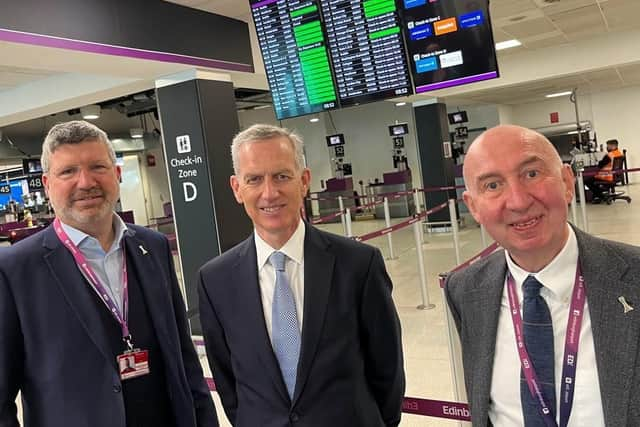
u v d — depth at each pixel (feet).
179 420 5.59
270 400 5.01
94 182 5.26
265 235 5.31
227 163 17.39
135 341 5.47
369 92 13.83
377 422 5.30
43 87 22.25
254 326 5.17
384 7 13.23
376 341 5.42
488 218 3.99
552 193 3.85
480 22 12.53
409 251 29.22
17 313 5.08
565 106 58.90
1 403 4.91
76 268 5.31
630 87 55.93
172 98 17.11
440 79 13.14
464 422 7.41
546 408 3.90
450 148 36.91
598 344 3.71
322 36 13.88
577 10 22.17
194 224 17.26
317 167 58.34
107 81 19.97
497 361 4.29
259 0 14.28
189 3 16.08
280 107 14.78
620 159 38.24
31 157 40.01
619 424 3.52
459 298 4.73
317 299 5.13
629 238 23.76
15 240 26.35
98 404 5.05
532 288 4.08
